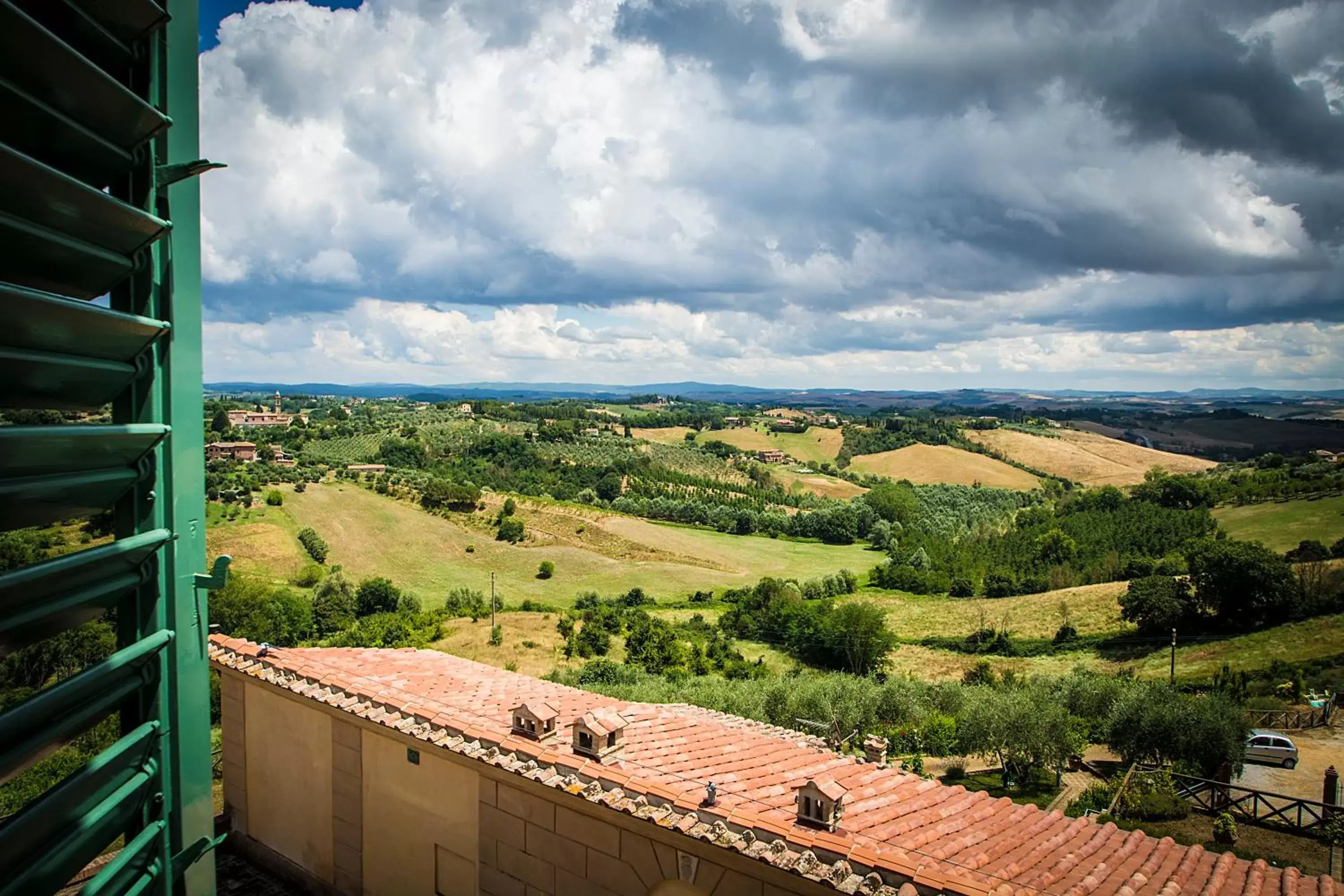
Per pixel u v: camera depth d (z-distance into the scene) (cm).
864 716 2900
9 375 172
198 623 249
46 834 183
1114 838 775
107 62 212
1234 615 5084
